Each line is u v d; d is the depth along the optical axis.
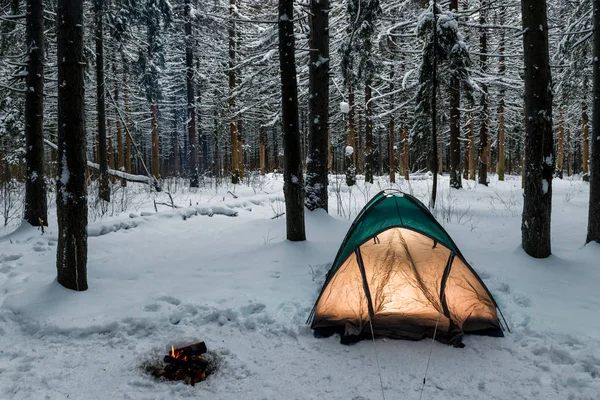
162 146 45.56
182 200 13.93
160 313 4.96
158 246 8.34
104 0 12.32
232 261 7.18
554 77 17.11
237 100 18.70
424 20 11.99
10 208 11.65
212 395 3.54
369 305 4.56
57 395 3.51
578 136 34.19
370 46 10.13
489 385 3.59
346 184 19.72
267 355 4.20
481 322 4.50
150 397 3.50
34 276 6.33
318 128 10.18
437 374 3.79
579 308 4.91
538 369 3.78
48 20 11.34
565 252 6.92
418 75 14.09
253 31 18.11
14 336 4.56
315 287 5.87
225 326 4.81
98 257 7.58
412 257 5.05
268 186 19.25
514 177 29.50
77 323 4.70
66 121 5.34
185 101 32.03
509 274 6.08
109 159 27.38
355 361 4.06
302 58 13.46
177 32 20.69
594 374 3.63
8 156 18.73
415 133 19.22
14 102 14.29
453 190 16.41
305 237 7.98
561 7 14.18
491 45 19.66
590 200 7.03
